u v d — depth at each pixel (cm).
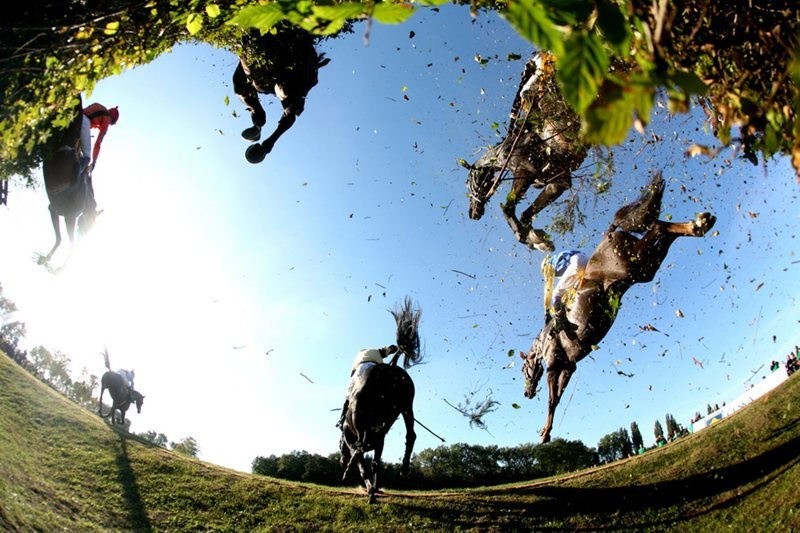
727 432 1491
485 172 788
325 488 1489
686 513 1159
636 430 3631
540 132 630
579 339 780
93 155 693
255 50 691
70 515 1087
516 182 741
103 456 1465
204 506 1286
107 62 443
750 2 205
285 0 143
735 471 1271
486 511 1267
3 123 428
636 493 1272
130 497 1259
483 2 229
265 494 1392
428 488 2558
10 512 952
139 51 452
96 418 1780
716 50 213
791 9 196
